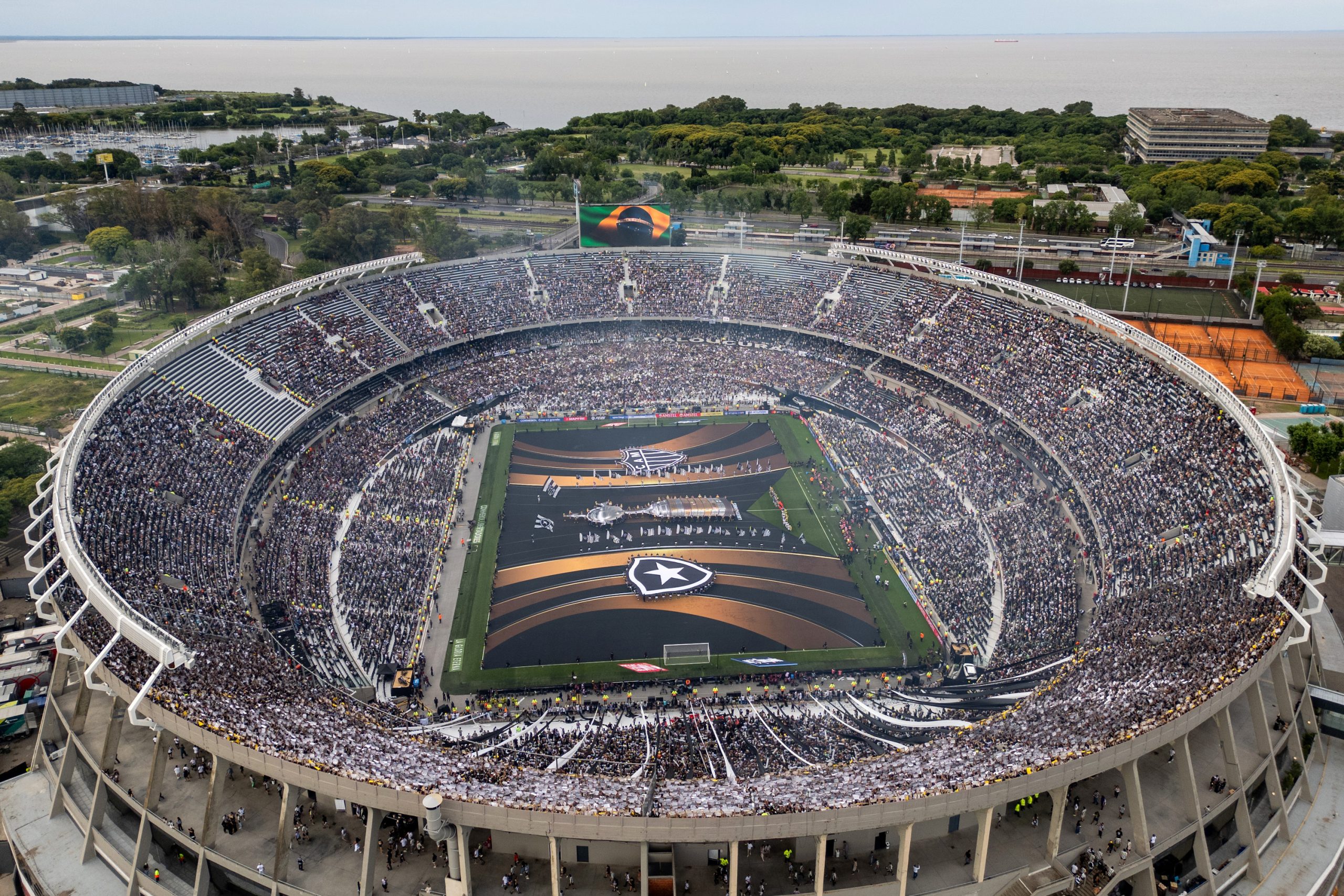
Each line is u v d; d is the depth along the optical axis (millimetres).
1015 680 78312
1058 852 57719
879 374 142875
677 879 56750
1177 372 109000
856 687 83000
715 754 70125
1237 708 72188
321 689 75375
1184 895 59188
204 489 100375
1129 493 97312
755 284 162500
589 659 87562
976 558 100125
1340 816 66125
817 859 53719
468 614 94562
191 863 62812
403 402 136875
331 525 105750
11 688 79062
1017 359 128625
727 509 112812
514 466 126500
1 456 114438
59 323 179625
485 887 56344
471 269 161250
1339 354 157750
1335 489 97312
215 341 124438
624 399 144375
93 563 74500
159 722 58750
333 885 56344
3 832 67500
